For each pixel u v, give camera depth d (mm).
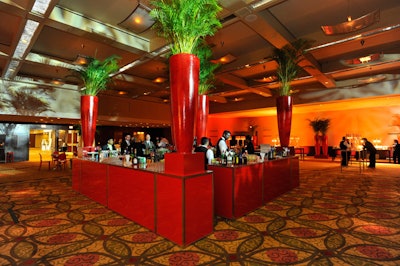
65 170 10547
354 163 12742
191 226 2994
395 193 5605
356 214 4051
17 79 10047
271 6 5234
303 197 5289
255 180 4422
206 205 3232
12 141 14742
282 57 6969
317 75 9602
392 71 10383
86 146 6723
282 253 2701
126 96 14492
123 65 8555
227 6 4836
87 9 5715
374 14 4473
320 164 12500
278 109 7062
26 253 2736
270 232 3312
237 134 20953
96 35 6184
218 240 3076
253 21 5527
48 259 2598
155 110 16672
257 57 8289
